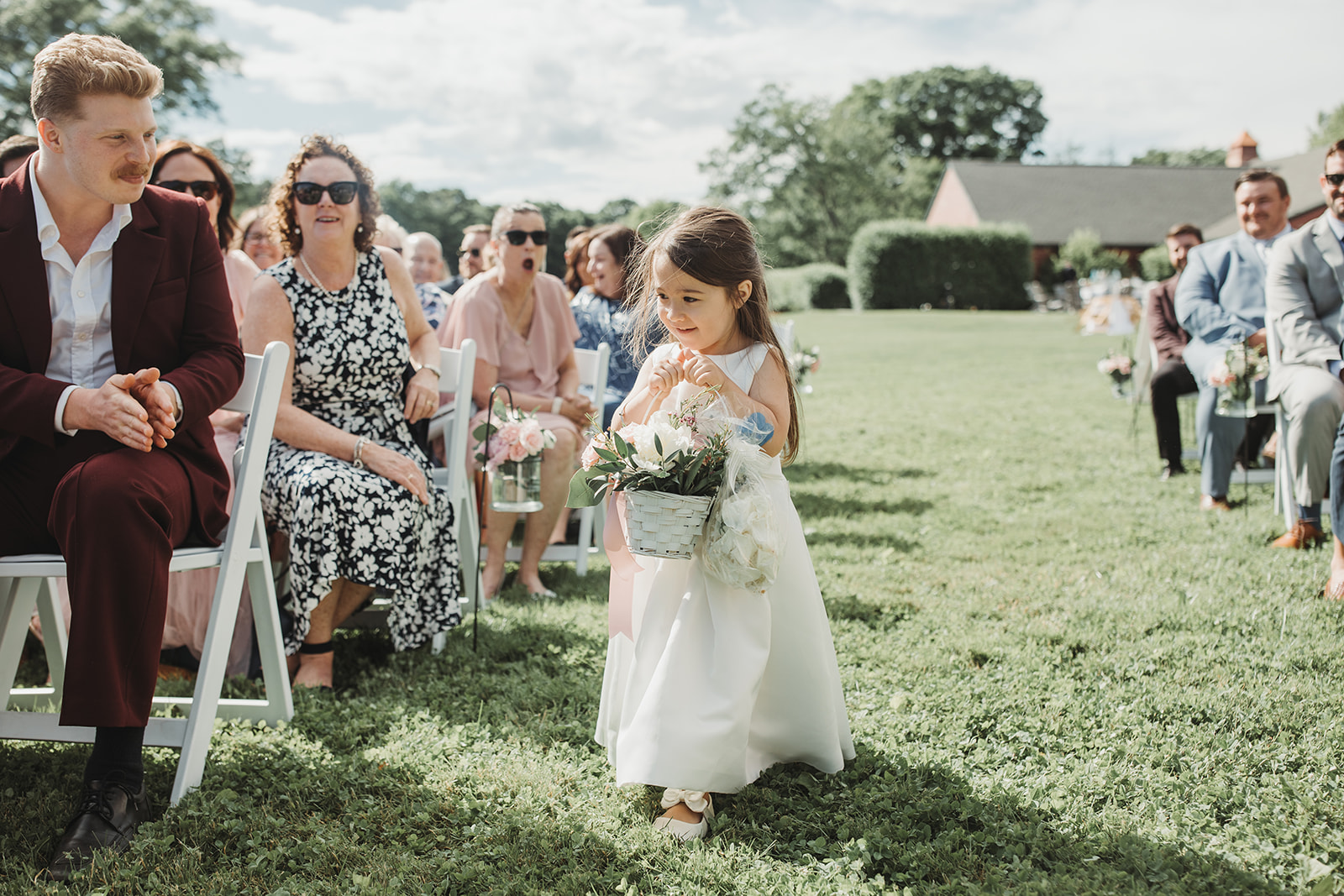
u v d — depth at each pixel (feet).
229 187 15.25
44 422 8.41
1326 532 16.84
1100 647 11.80
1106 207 195.62
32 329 9.00
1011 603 13.70
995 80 284.41
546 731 9.77
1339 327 16.28
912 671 11.27
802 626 8.45
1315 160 163.73
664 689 7.84
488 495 15.53
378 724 10.14
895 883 7.04
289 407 12.41
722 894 6.93
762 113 224.94
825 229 228.63
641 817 8.04
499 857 7.39
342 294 12.78
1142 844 7.34
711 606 8.02
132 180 8.73
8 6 107.65
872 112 287.89
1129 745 9.05
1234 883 6.81
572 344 17.49
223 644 9.00
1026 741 9.31
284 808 8.23
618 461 7.95
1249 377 17.97
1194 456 23.30
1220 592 13.76
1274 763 8.61
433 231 250.57
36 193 9.00
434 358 13.76
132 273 9.28
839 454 28.25
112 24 113.29
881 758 8.98
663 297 8.57
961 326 105.40
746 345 8.89
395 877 7.05
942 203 212.84
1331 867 6.89
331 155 12.67
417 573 12.30
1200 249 20.71
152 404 8.53
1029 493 21.83
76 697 7.74
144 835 7.73
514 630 13.30
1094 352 68.49
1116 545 16.89
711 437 8.05
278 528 11.94
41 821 8.01
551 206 235.61
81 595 7.82
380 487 11.78
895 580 15.01
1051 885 6.78
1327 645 11.41
